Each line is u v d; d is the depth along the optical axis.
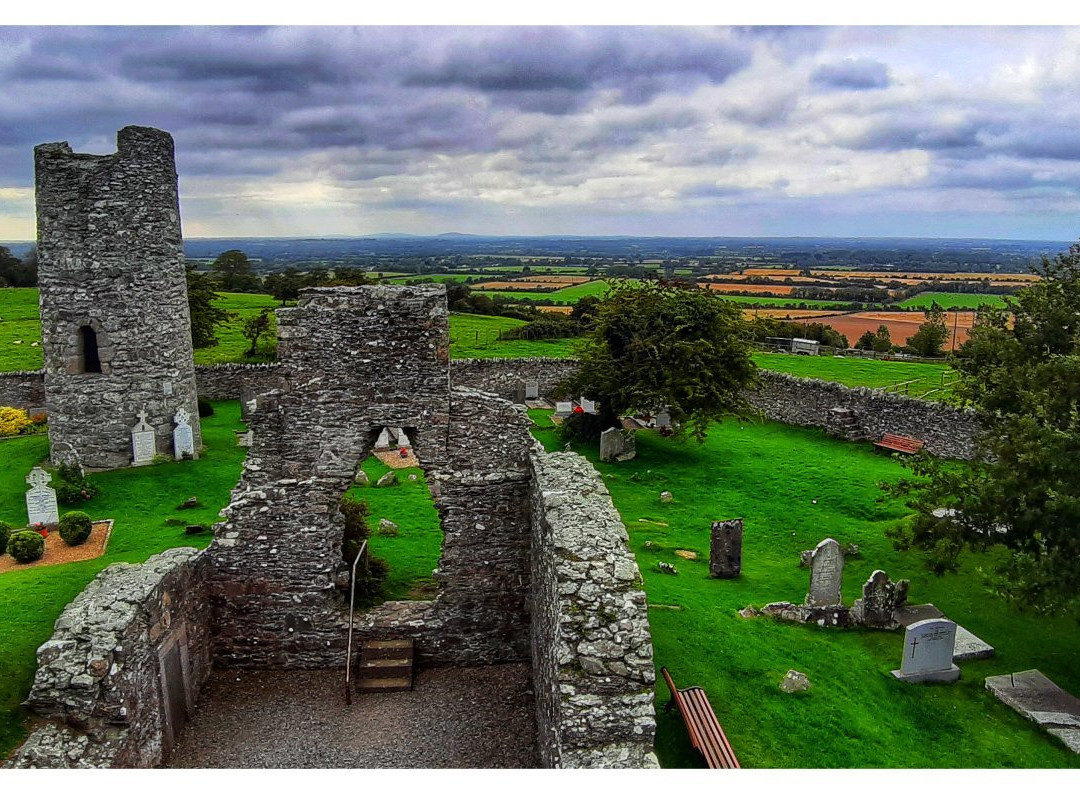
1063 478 14.74
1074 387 15.59
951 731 13.12
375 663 14.95
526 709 13.90
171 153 26.38
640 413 35.56
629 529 22.11
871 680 14.33
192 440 27.31
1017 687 14.39
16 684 11.55
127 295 25.41
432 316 15.28
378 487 25.31
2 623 13.34
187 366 27.69
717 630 15.25
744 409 31.77
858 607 16.45
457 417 15.55
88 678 10.42
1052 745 12.94
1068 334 17.97
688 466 29.05
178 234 27.05
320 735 13.12
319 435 15.33
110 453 25.91
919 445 31.03
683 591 17.45
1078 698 14.18
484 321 70.19
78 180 24.44
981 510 16.22
